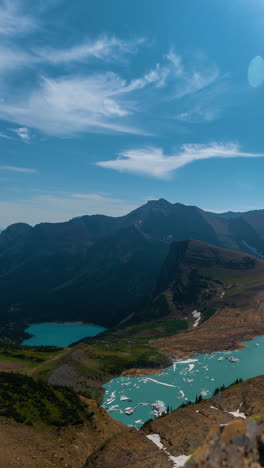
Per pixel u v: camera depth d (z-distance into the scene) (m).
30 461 50.38
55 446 57.78
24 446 54.31
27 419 64.31
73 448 59.56
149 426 69.56
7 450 50.88
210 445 19.41
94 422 73.81
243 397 78.56
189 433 62.22
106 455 56.81
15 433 57.78
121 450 58.41
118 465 52.91
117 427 76.94
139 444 60.66
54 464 51.91
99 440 66.44
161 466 51.19
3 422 60.62
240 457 17.89
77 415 73.88
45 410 70.88
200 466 18.22
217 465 17.88
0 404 67.38
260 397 75.56
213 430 21.17
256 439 18.77
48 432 62.38
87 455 59.16
